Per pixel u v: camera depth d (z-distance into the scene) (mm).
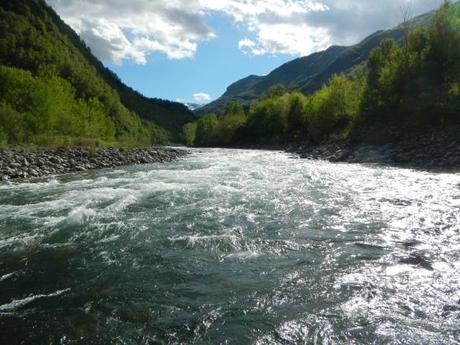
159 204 16156
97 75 156500
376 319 6566
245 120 116062
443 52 40125
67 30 181375
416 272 8438
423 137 34312
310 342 5988
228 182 22188
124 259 9875
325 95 67562
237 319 6773
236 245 10805
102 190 19562
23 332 6508
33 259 9938
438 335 6004
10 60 102875
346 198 16797
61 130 57969
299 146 64812
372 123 45062
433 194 17062
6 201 17000
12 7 137750
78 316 7020
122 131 101750
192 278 8625
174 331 6449
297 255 9883
